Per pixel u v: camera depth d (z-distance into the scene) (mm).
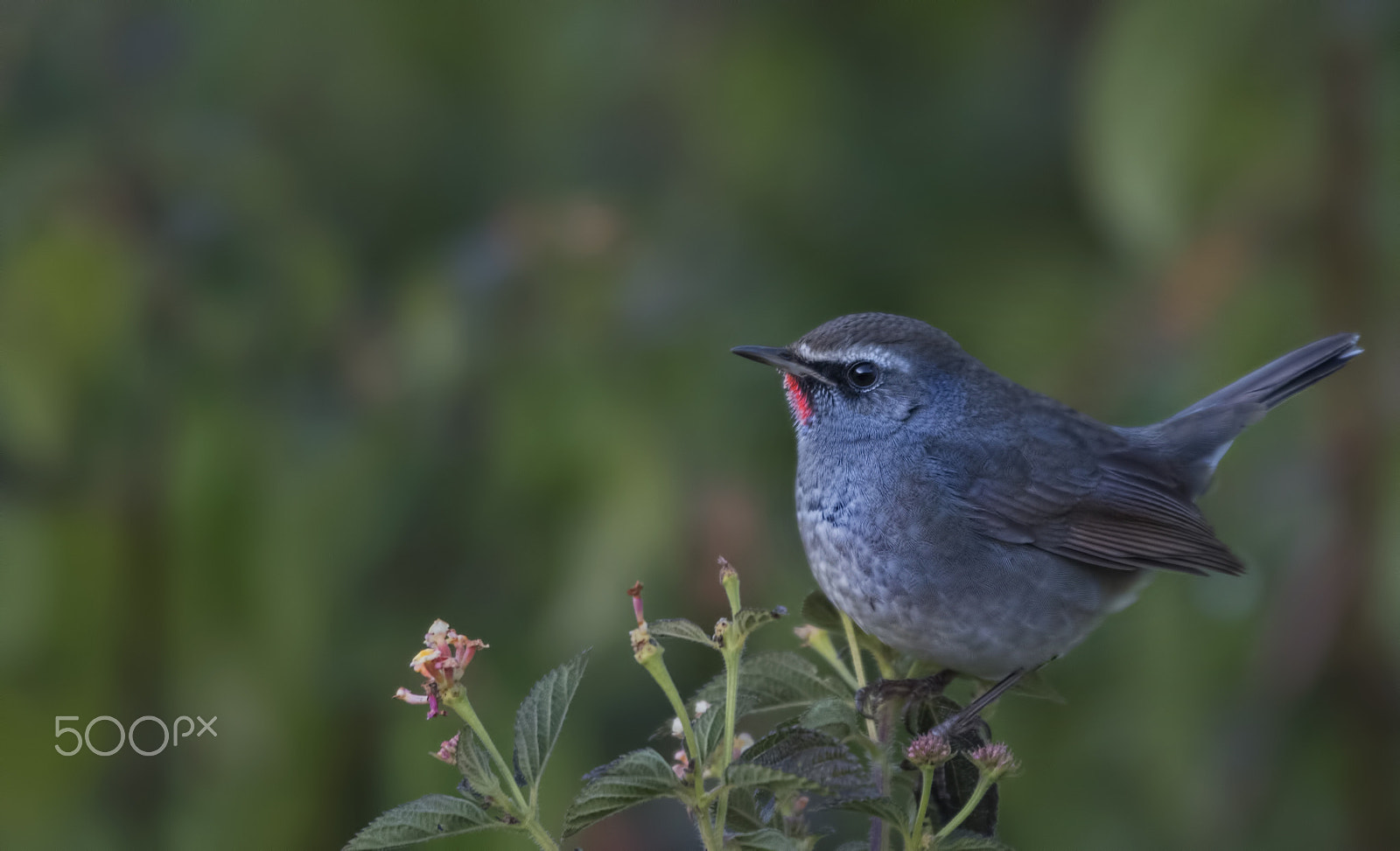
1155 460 9227
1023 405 9211
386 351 9852
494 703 9086
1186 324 9445
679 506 9102
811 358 8922
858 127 10664
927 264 10578
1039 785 9414
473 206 10797
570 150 10695
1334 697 9203
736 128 10367
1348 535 9047
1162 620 9141
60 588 9070
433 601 9516
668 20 10703
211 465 9062
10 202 9508
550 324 9617
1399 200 9078
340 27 10625
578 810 5172
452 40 10656
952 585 8516
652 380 9531
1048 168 10820
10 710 9008
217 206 9734
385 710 9242
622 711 9625
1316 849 9117
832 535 8789
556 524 9266
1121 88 8781
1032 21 10977
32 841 9062
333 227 10461
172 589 9039
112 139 9820
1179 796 8930
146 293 9438
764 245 10320
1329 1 8844
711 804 5445
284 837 9000
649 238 10117
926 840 5453
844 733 5824
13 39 10234
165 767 9094
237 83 10625
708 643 5379
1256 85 8938
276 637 8969
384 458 9531
